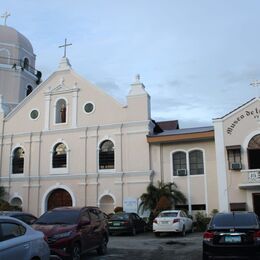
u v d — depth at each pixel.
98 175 30.16
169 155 28.89
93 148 30.86
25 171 32.75
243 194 25.42
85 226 13.30
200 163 28.11
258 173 25.08
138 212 28.05
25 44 40.56
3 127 34.50
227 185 25.78
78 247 12.55
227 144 26.34
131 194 28.97
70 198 31.09
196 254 14.46
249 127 26.17
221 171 26.09
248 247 10.52
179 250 15.71
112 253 15.16
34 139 33.09
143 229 25.47
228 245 10.66
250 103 26.45
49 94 33.31
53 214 13.52
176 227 21.52
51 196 31.89
